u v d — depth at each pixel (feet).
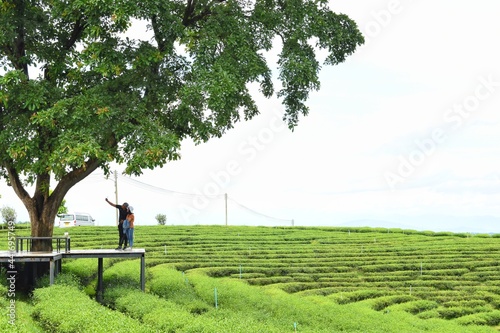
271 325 71.97
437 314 102.06
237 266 140.67
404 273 140.36
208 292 101.45
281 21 95.81
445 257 160.66
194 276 116.37
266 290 110.01
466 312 106.22
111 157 91.50
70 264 122.21
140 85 96.48
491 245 181.37
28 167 95.71
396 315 95.35
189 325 64.80
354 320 88.02
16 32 96.73
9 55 98.12
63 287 85.97
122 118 92.53
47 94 95.61
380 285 126.52
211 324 65.21
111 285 105.40
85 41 95.09
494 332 88.17
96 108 90.63
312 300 103.86
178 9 103.40
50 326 67.67
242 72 92.84
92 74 100.94
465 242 191.11
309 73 92.12
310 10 95.35
